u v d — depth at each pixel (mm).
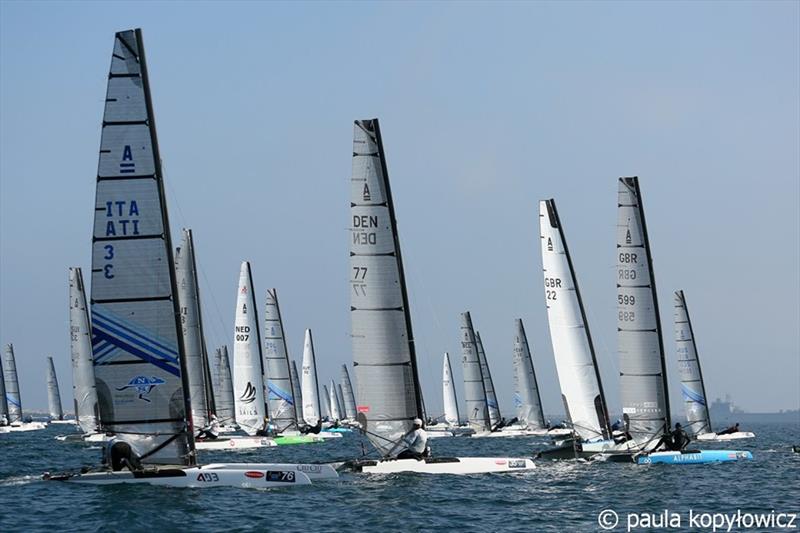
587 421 79000
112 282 55500
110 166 55438
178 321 56062
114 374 55781
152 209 55625
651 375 76938
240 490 55438
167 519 46688
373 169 64312
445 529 46438
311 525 46312
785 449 103250
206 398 116312
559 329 79375
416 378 65062
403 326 64625
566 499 56156
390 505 52125
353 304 64438
